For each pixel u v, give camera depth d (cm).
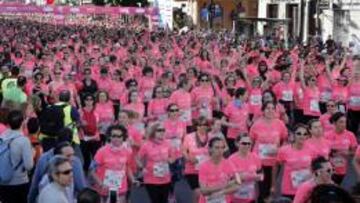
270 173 1181
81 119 1340
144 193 1297
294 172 1045
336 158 1170
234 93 1544
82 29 4784
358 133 1759
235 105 1459
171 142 1214
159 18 5844
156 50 2961
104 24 5791
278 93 1811
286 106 1812
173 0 6900
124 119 1188
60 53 2662
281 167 1116
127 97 1527
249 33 4797
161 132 1088
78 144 1245
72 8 5797
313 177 775
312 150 1075
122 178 1022
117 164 1011
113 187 1012
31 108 1224
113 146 1011
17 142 927
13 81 1588
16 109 988
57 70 1638
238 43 3259
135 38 3656
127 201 1152
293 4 5284
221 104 1639
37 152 1050
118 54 2827
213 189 930
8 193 936
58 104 1220
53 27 5181
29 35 4059
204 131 1138
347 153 1182
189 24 6456
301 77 1764
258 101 1647
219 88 1786
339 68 2058
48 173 777
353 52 3112
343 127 1184
